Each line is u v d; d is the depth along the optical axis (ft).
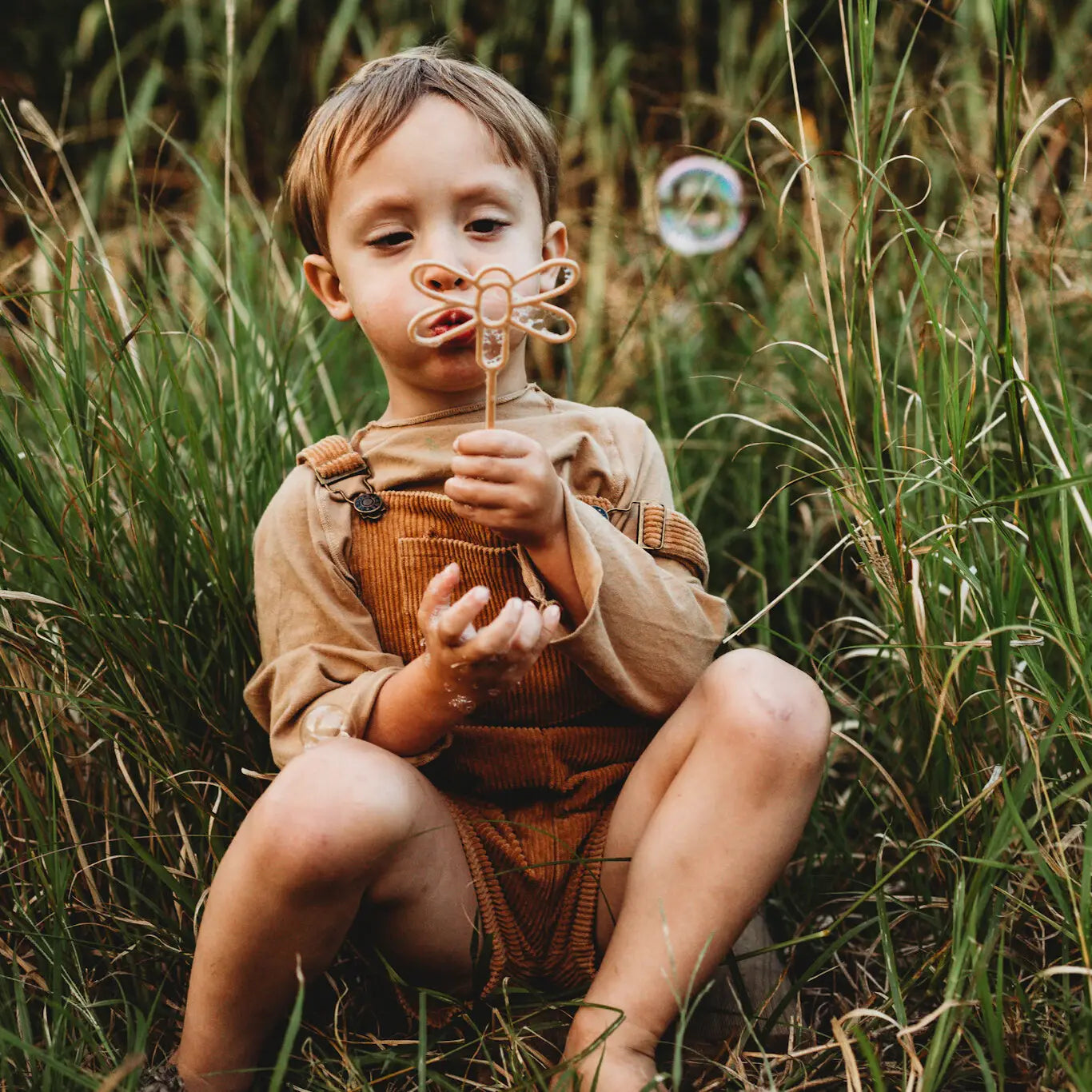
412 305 3.60
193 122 10.02
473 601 3.10
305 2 9.86
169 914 4.09
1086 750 3.69
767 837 3.30
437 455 3.72
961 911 3.23
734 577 5.90
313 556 3.69
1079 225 5.64
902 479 3.94
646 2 9.88
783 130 8.23
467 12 10.00
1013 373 3.51
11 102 9.73
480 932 3.49
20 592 4.10
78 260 4.50
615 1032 3.24
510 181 3.69
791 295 6.86
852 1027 3.26
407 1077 3.56
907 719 4.36
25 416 6.23
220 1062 3.34
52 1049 3.27
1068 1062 3.04
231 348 4.99
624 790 3.59
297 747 3.51
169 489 4.53
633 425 4.08
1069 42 7.86
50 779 4.04
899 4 7.72
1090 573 3.74
